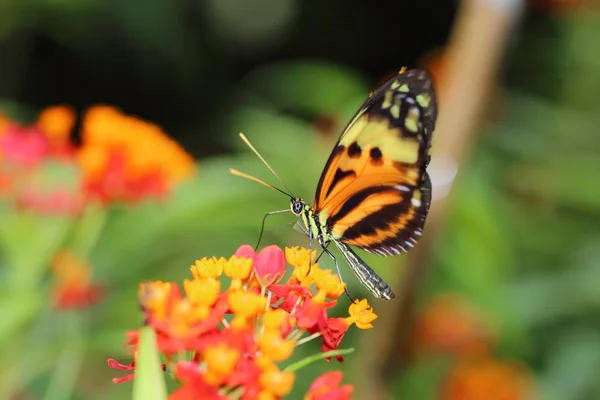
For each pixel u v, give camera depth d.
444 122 0.44
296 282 0.36
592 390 0.51
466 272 0.48
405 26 1.16
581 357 0.51
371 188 0.40
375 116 0.39
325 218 0.40
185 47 1.03
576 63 0.64
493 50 0.44
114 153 0.45
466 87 0.44
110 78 1.07
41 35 0.98
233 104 1.07
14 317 0.43
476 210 0.47
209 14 1.09
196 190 0.46
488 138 0.53
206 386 0.33
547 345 0.54
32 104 1.06
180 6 1.01
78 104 1.09
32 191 0.44
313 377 0.50
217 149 1.00
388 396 0.47
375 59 1.19
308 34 1.17
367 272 0.40
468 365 0.52
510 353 0.54
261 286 0.35
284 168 0.49
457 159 0.44
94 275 0.46
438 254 0.48
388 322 0.46
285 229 0.48
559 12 0.64
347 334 0.51
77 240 0.46
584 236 0.55
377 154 0.39
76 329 0.44
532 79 0.67
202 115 1.10
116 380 0.34
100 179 0.45
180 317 0.34
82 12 0.89
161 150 0.46
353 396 0.47
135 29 0.92
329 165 0.40
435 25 1.14
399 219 0.40
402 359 0.47
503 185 0.54
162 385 0.33
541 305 0.50
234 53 1.14
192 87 1.07
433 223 0.44
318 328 0.35
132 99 1.09
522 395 0.51
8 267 0.45
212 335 0.34
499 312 0.49
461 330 0.50
